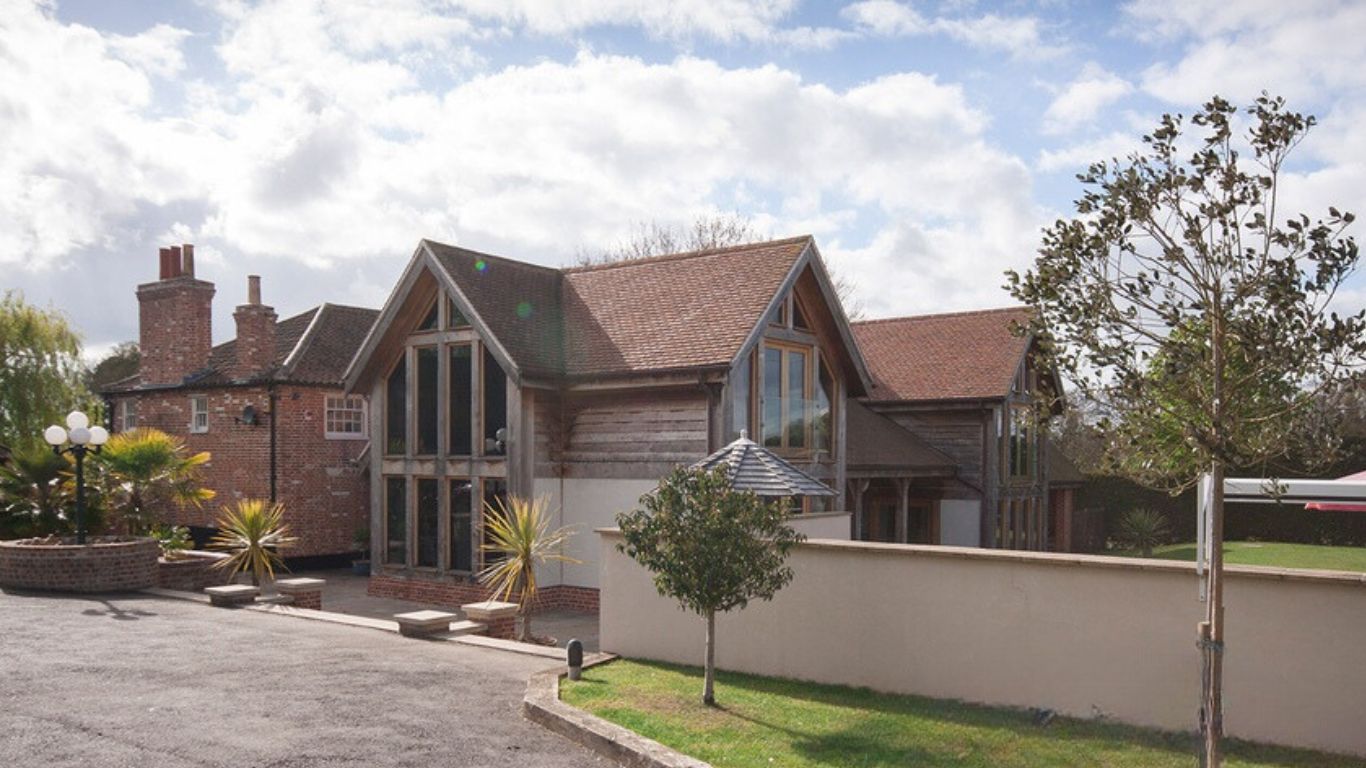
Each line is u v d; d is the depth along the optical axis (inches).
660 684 418.0
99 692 386.9
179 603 631.8
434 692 400.8
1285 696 327.3
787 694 402.6
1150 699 349.7
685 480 381.4
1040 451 1168.2
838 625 420.2
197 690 393.4
